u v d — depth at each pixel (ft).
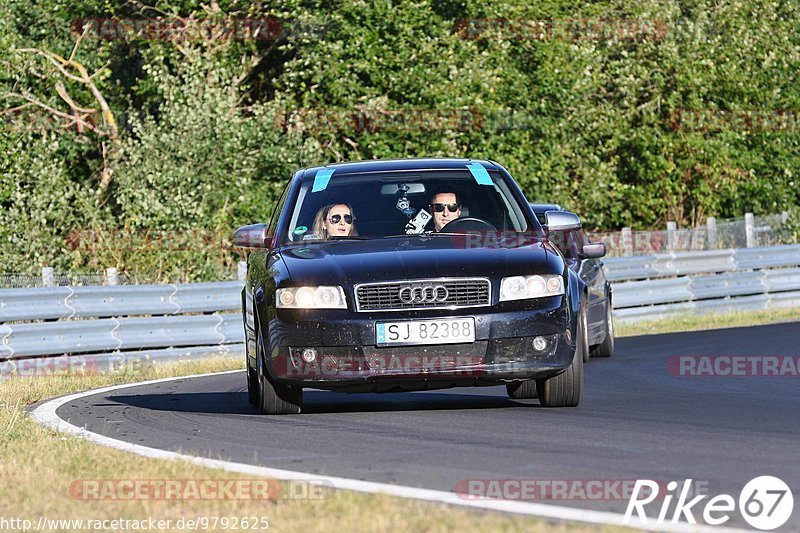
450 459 73.72
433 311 90.63
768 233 272.31
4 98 289.74
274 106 278.26
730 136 351.67
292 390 97.60
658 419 90.63
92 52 309.22
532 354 91.56
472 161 108.06
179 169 261.24
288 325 92.02
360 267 92.58
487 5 307.99
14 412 101.86
